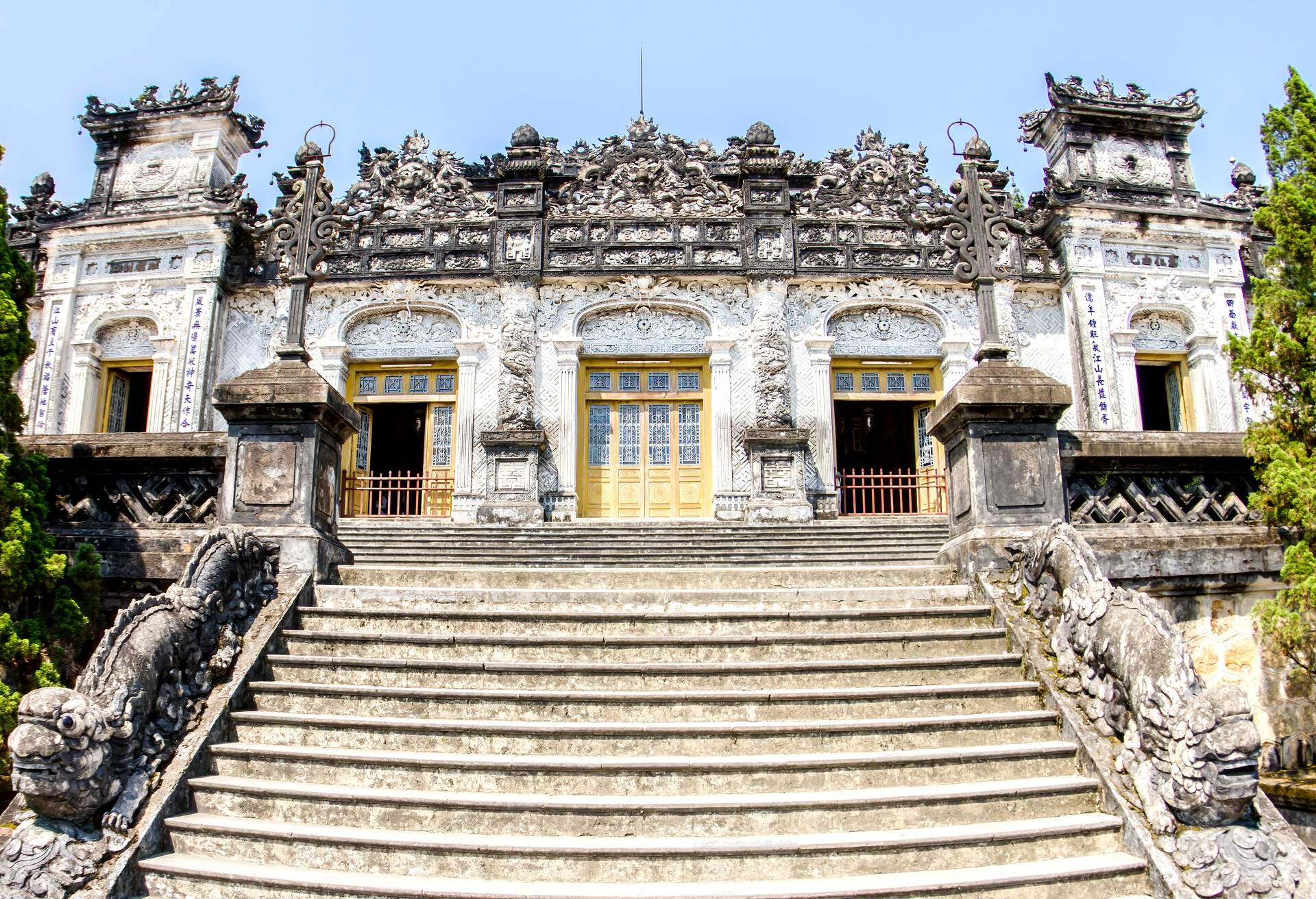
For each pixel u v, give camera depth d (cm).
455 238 1761
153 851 484
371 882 445
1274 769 729
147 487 804
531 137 1777
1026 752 538
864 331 1784
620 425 1761
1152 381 1936
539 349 1727
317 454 763
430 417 1764
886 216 1798
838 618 670
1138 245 1808
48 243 1811
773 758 519
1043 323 1802
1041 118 1936
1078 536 634
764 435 1659
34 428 1730
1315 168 757
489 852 457
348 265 1750
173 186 1847
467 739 548
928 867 466
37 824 471
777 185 1781
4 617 653
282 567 719
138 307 1772
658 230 1775
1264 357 745
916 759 525
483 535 1441
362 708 586
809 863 460
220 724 561
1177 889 448
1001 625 665
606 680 603
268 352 1762
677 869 455
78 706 473
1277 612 685
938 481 1758
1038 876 452
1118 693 541
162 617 563
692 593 702
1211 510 805
